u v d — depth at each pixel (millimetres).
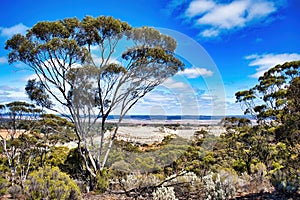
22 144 11383
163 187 4855
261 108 12359
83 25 7336
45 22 7195
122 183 5742
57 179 4719
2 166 10656
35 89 7969
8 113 11969
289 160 6117
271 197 4957
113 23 7066
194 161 5887
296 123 5770
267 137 10312
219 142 9586
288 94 5961
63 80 7434
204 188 5180
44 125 10961
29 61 7367
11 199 5418
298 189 5301
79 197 4840
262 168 6785
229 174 6016
